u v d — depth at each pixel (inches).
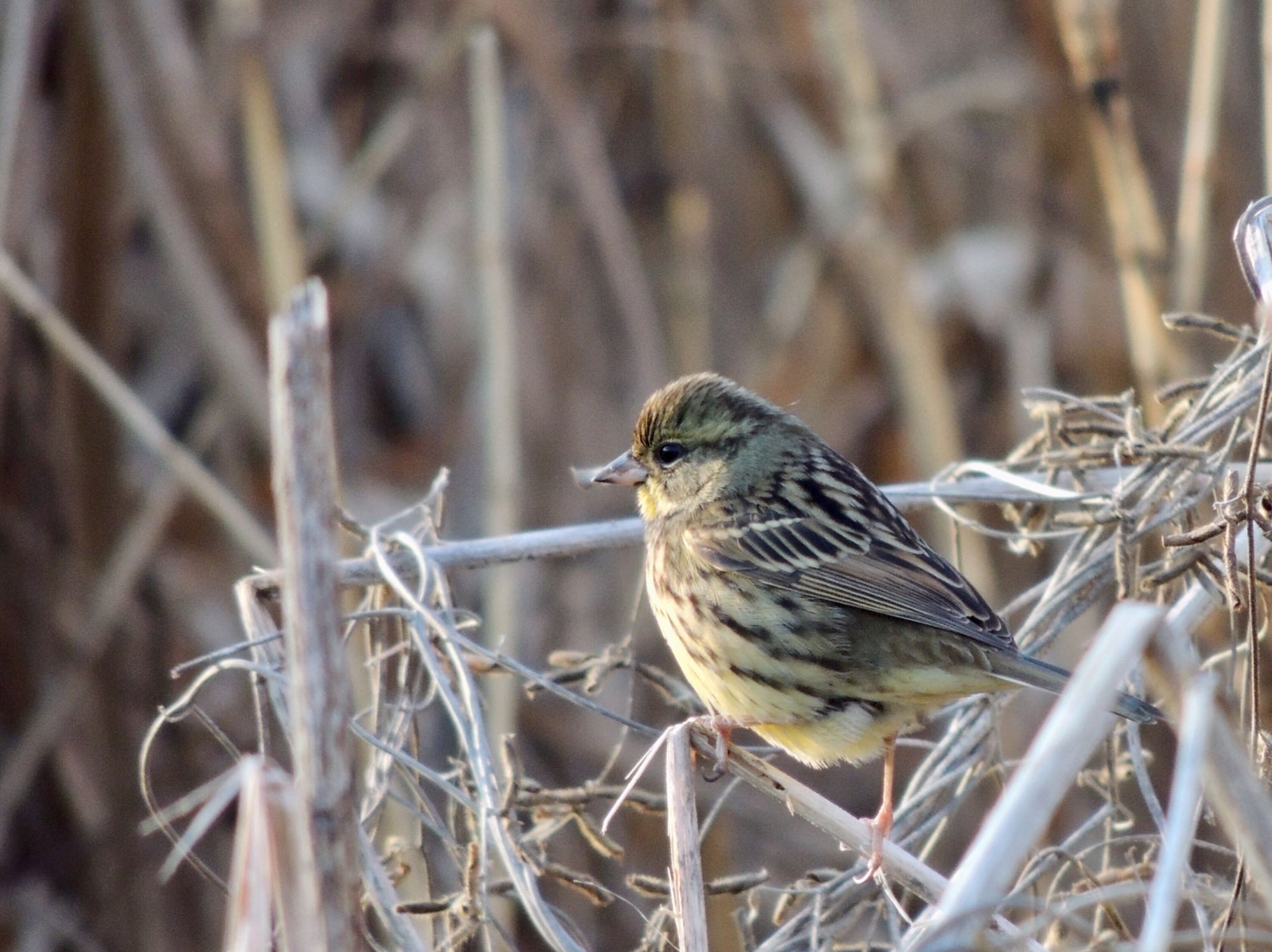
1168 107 533.6
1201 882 285.9
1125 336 532.7
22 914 464.1
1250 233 300.5
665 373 537.3
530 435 531.5
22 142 467.2
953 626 304.8
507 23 512.7
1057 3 497.4
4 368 455.2
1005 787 313.6
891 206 543.8
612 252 523.8
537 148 553.3
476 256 512.4
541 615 493.4
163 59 479.5
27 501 482.9
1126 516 303.1
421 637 279.0
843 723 326.3
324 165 561.9
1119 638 201.3
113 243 483.2
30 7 451.2
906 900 326.3
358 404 535.2
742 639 329.1
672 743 267.6
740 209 585.6
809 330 560.4
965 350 572.1
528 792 295.9
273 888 219.8
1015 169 573.6
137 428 424.8
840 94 542.0
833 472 344.8
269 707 333.1
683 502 349.4
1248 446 335.3
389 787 286.7
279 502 206.5
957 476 356.2
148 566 482.3
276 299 476.4
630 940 423.2
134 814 469.7
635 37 546.6
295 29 551.2
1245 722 279.1
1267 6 410.0
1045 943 310.2
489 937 284.0
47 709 454.6
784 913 313.4
